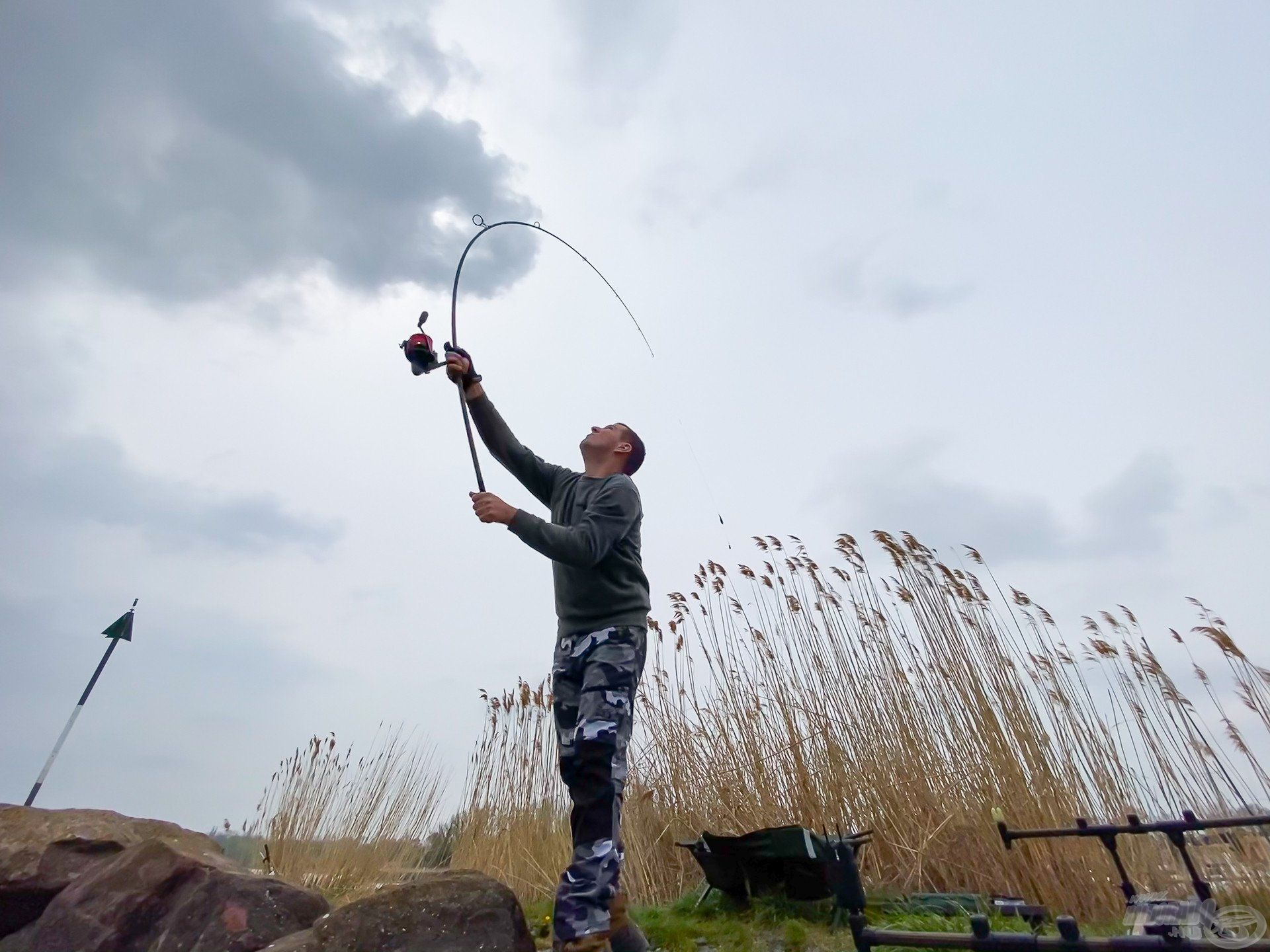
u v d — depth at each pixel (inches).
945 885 157.5
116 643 204.5
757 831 145.2
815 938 127.3
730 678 207.5
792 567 207.9
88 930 119.5
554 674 101.9
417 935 98.7
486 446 120.9
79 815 149.9
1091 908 138.5
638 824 193.6
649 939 132.8
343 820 254.8
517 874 210.4
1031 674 171.2
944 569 180.7
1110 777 152.8
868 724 181.5
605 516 99.4
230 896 114.4
